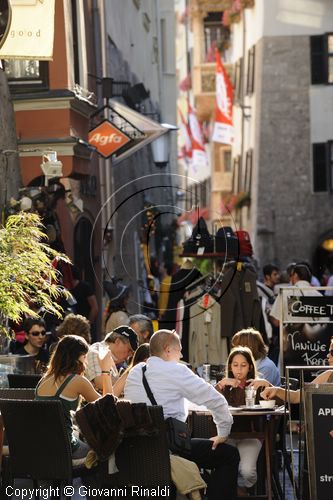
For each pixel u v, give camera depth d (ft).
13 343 75.25
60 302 88.69
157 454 50.21
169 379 54.60
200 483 51.78
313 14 227.20
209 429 60.44
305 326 81.66
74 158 95.66
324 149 226.79
